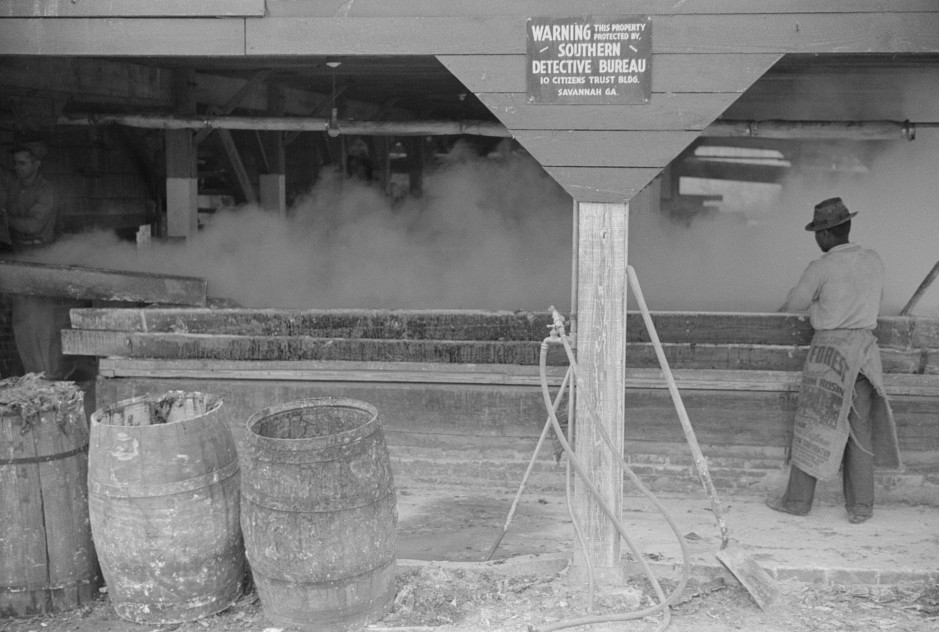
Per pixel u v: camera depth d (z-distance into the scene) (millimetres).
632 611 4598
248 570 4922
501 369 6258
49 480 4645
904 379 5895
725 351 6074
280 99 10812
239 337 6461
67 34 4926
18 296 8141
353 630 4500
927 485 5973
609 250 4609
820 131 7848
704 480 4785
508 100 4570
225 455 4672
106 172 10188
